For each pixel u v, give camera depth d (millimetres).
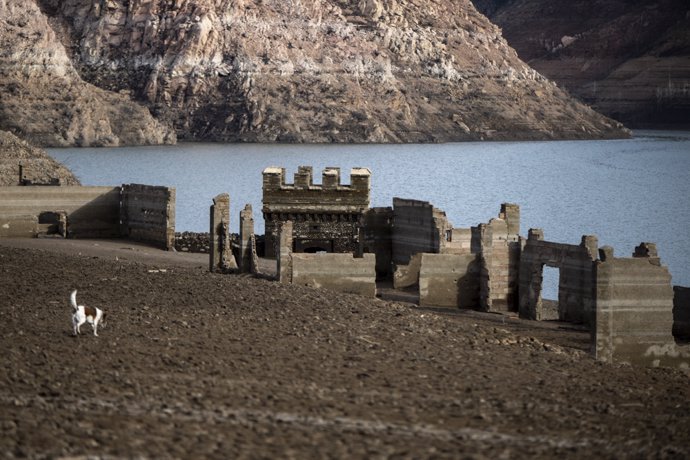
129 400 55156
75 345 65625
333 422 54438
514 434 54875
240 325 74938
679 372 75500
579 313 94062
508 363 70688
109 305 79125
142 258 115938
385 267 118375
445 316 93500
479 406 59219
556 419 57875
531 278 97250
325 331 74812
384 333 76000
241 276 101625
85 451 46938
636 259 77250
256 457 48312
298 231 119500
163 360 63562
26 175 180375
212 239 107000
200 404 55531
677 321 91000
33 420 49969
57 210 132125
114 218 133750
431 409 57969
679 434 57094
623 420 59281
